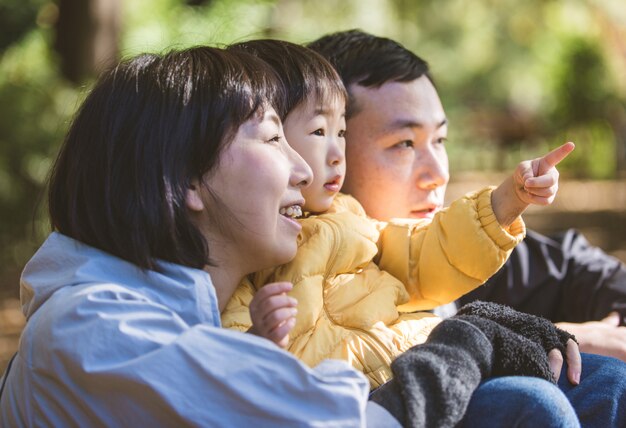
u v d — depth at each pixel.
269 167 1.56
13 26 8.12
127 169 1.51
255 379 1.30
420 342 1.72
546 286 2.57
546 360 1.56
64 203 1.58
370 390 1.60
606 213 13.59
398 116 2.03
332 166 1.85
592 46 13.09
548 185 1.63
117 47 7.27
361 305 1.69
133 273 1.47
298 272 1.67
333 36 2.30
